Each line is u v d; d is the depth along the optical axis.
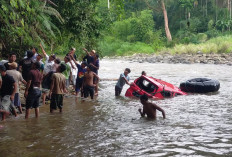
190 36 59.62
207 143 5.96
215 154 5.36
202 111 8.99
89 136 6.43
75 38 16.03
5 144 5.87
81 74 11.41
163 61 35.31
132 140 6.15
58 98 8.81
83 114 8.68
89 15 15.88
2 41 11.66
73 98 11.50
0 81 7.36
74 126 7.28
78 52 17.03
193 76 19.36
